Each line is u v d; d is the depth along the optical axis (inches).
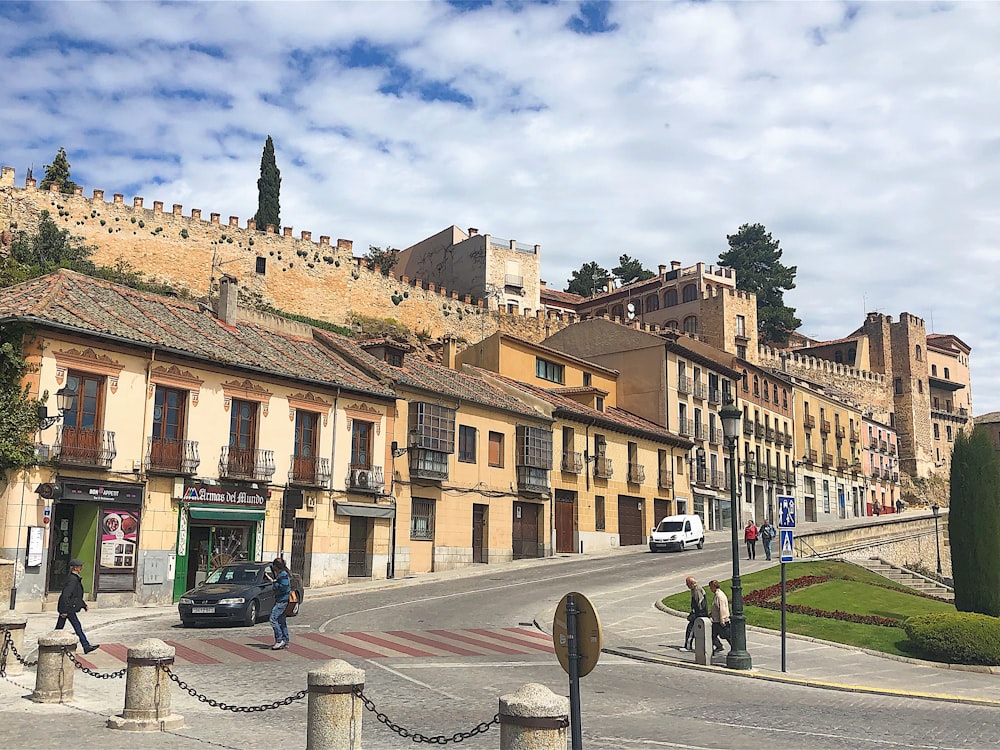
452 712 524.1
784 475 2920.8
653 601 1149.7
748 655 759.7
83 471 1025.5
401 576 1450.5
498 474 1696.6
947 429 4325.8
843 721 552.4
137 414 1095.6
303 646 749.9
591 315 3836.1
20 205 2148.1
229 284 1411.2
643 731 502.0
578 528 1884.8
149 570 1083.3
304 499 1298.0
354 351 1565.0
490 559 1643.7
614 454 2039.9
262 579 924.6
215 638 779.4
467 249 3457.2
